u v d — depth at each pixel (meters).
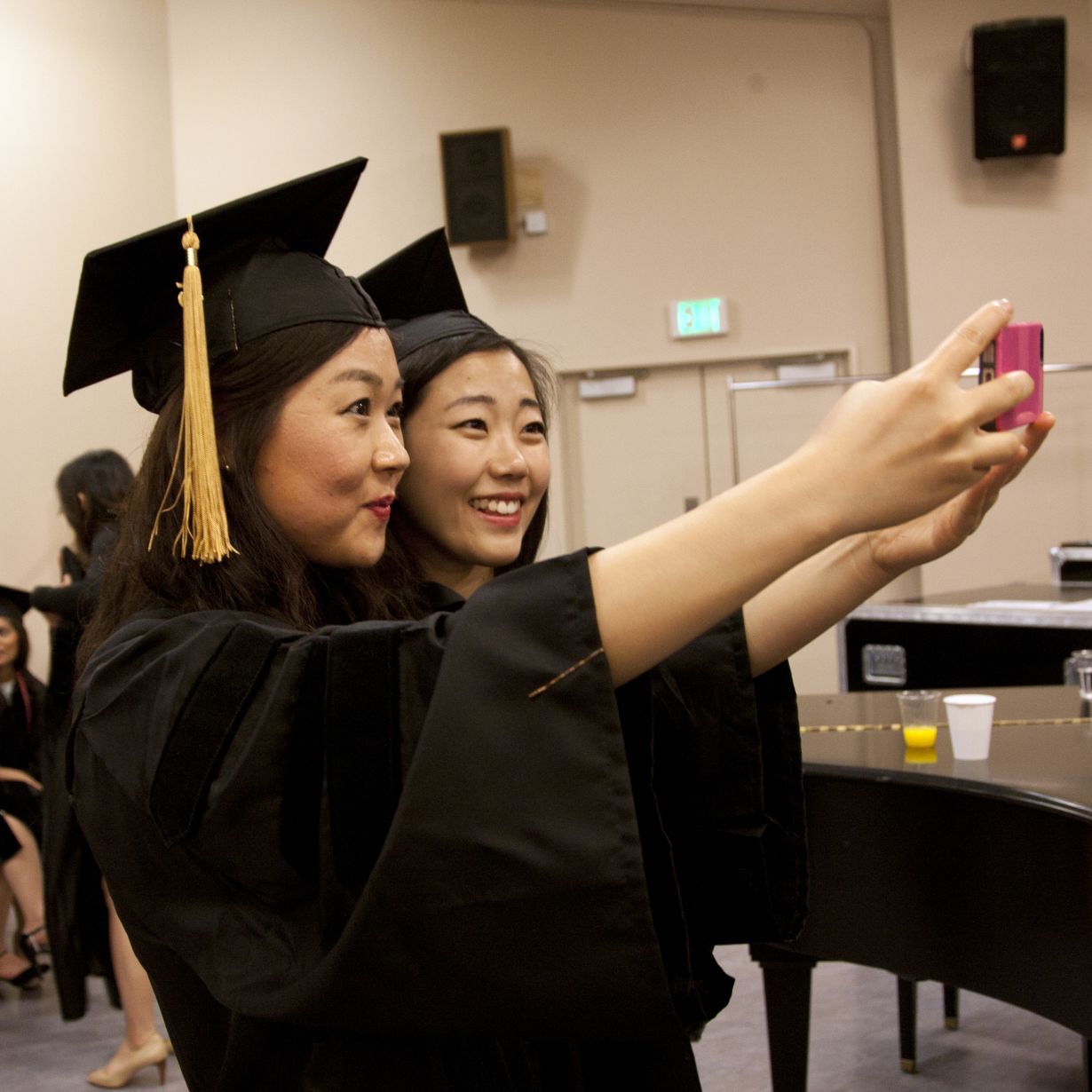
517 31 6.89
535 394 1.41
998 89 6.50
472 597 0.73
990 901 1.99
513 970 0.68
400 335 1.35
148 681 0.83
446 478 1.29
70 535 5.35
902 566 0.96
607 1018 0.68
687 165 6.98
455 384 1.30
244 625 0.82
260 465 0.90
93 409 5.53
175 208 6.45
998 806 1.97
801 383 6.31
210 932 0.80
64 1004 3.35
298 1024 0.74
